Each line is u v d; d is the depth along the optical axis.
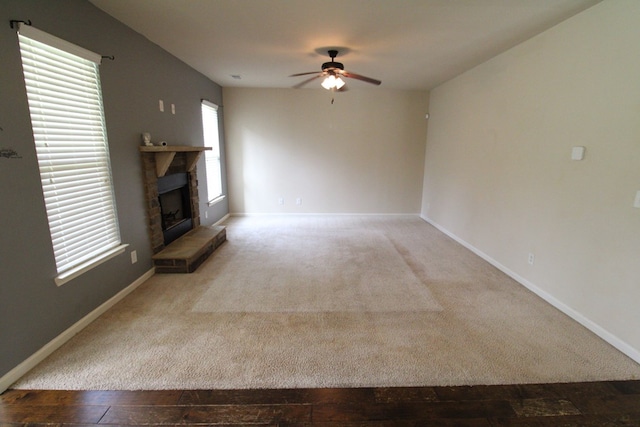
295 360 2.03
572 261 2.58
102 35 2.55
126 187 2.90
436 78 4.89
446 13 2.55
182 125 4.07
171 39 3.23
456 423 1.59
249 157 6.06
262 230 5.26
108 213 2.68
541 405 1.70
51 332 2.08
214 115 5.42
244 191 6.20
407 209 6.35
